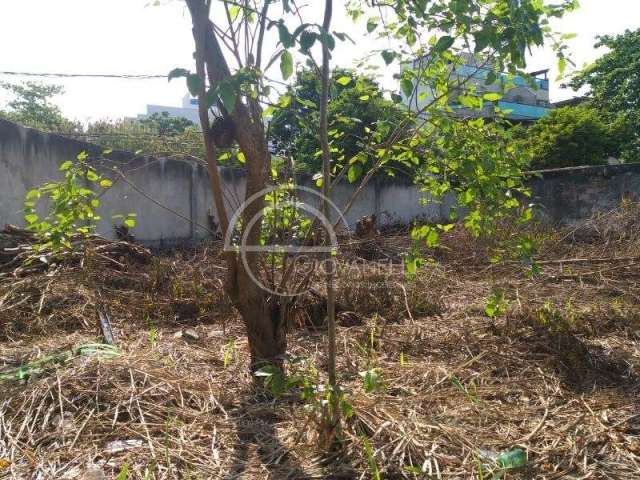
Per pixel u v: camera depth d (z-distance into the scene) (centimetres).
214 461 259
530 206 367
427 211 1385
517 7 248
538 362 397
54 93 1961
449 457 259
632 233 842
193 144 1005
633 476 247
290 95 313
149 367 354
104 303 546
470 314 541
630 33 1794
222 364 394
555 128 1494
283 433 288
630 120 1692
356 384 349
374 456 257
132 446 267
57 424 287
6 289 534
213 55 304
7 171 753
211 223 1005
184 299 573
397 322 529
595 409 324
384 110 321
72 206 379
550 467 255
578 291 627
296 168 413
